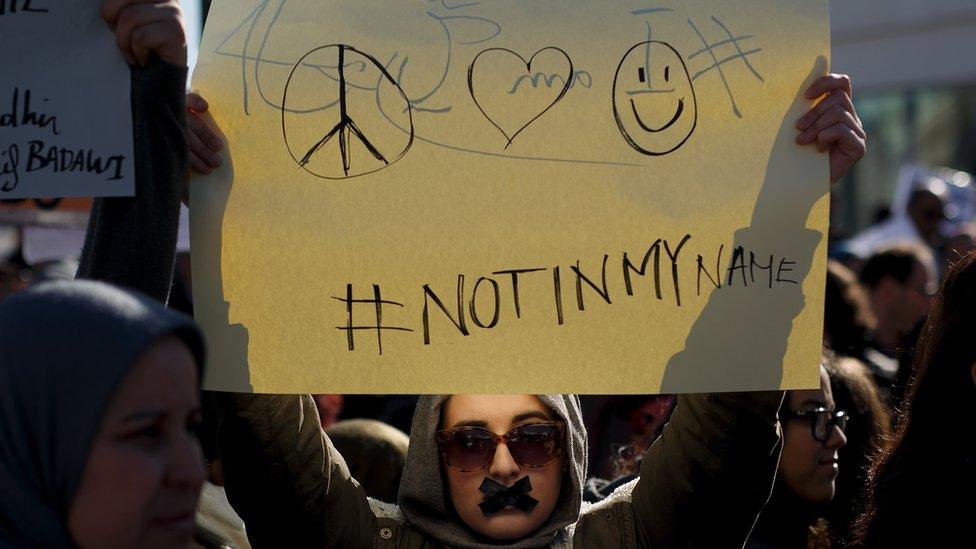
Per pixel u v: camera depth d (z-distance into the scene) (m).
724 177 1.96
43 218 4.70
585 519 2.14
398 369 1.93
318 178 1.97
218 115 2.00
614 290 1.94
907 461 2.10
